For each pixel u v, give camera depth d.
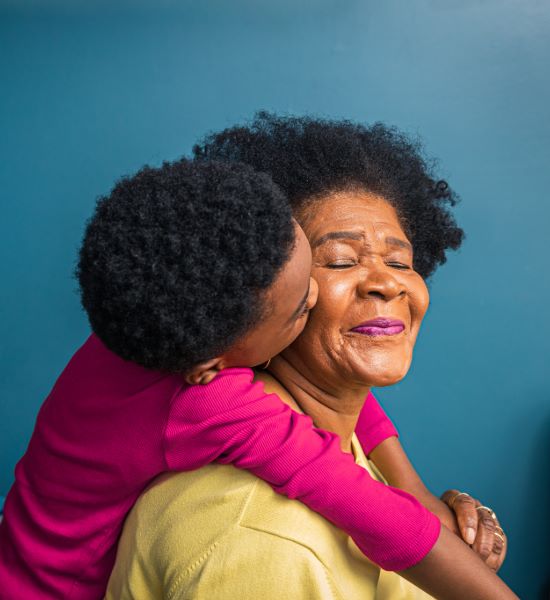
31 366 2.21
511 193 2.01
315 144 0.82
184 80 2.07
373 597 0.68
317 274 0.74
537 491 2.09
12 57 2.10
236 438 0.65
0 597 0.78
